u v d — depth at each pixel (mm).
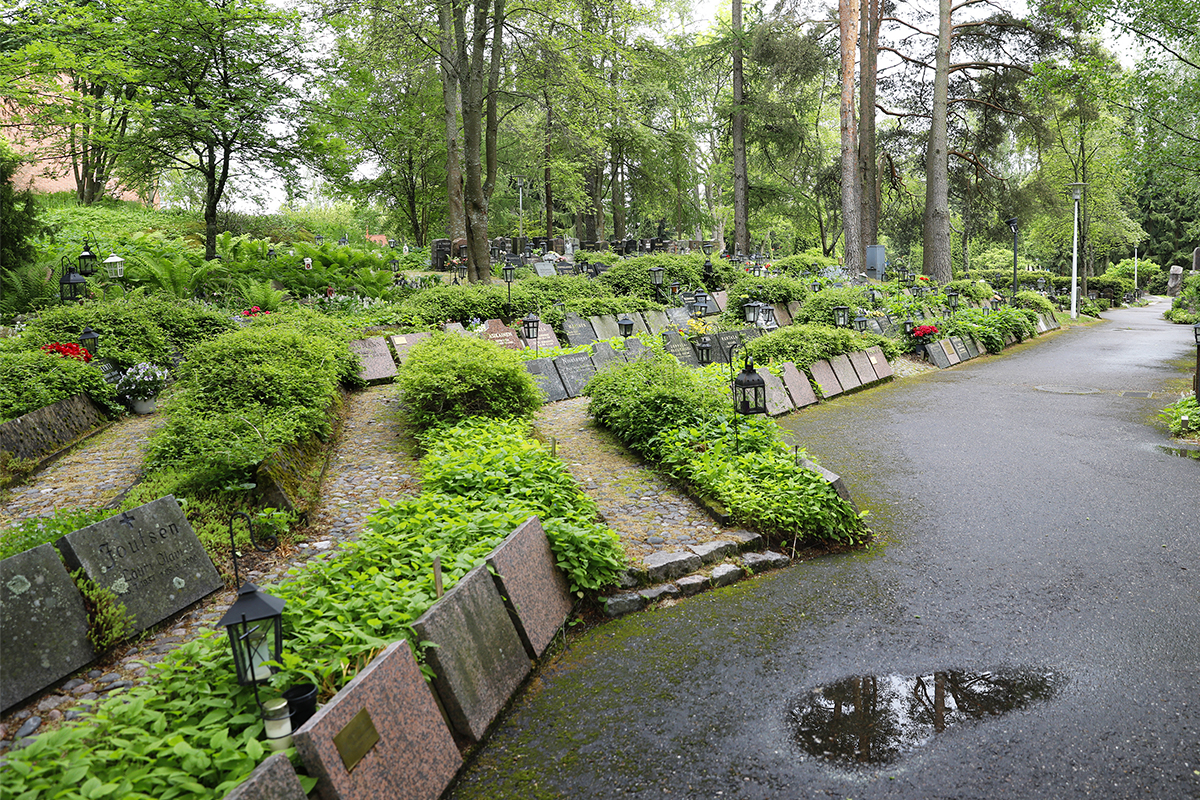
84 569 4383
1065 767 3738
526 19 24234
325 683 3607
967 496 8148
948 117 38000
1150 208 61000
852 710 4285
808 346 14211
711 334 15148
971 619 5383
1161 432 10836
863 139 34750
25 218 15664
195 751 2898
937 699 4391
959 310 23125
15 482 7180
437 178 36250
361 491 7453
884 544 6926
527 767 3803
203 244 26641
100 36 16844
